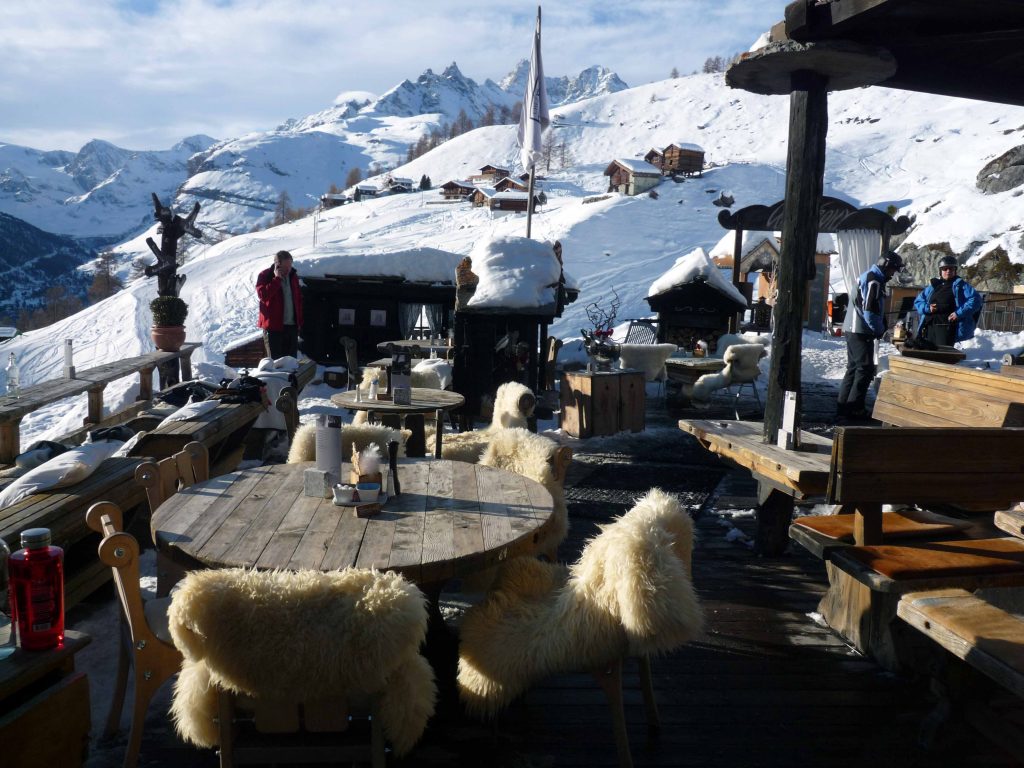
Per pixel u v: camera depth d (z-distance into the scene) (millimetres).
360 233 62562
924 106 92750
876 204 61125
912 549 3162
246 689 1947
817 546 3262
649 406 10352
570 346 13906
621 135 126812
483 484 3303
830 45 4207
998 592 3207
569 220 52438
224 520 2768
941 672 2666
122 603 2527
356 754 2102
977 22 4469
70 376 7582
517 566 2805
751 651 3412
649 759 2617
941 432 3137
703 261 14078
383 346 10492
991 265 31047
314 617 1897
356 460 3086
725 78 4750
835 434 3082
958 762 2619
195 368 11375
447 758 2602
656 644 2252
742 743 2717
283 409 5469
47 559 1773
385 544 2533
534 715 2881
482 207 70125
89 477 3926
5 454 5531
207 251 65000
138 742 2484
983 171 37344
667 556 2264
